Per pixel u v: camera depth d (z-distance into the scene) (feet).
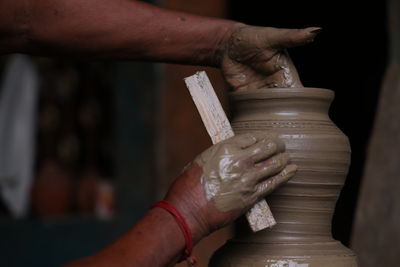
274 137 6.53
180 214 6.30
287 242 7.02
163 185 17.78
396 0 10.59
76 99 21.08
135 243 6.20
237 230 7.41
